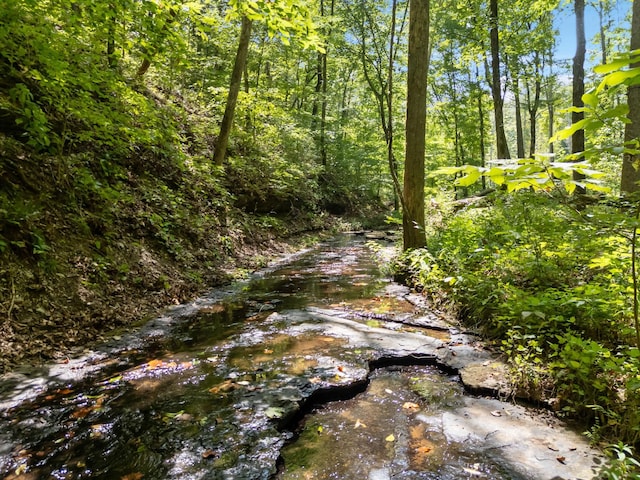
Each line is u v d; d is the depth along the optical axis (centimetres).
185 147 1035
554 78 2192
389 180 2586
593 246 477
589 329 382
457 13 1439
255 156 1386
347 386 349
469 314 521
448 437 280
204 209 987
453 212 1155
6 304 411
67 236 545
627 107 146
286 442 276
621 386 298
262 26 1562
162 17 503
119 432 278
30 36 467
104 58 665
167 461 247
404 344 450
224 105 1280
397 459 255
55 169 580
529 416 306
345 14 1231
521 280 514
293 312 585
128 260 622
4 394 325
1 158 508
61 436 272
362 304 630
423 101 778
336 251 1337
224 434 276
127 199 668
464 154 2784
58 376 363
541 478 234
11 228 463
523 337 366
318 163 2356
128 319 523
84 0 466
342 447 270
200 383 353
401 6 1279
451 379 377
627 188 802
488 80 2011
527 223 577
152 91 1046
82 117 527
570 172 176
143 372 376
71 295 485
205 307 616
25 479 230
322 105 2467
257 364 395
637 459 247
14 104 554
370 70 1805
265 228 1307
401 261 802
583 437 276
